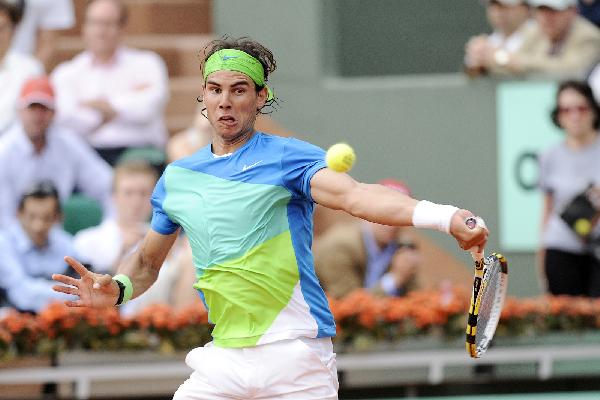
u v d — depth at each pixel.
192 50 37.09
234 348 14.63
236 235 14.48
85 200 34.50
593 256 34.62
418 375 33.38
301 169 14.20
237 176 14.55
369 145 36.94
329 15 37.28
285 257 14.41
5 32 35.19
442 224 12.66
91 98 35.06
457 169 36.81
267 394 14.54
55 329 30.61
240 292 14.46
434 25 38.19
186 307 31.31
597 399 31.88
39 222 32.34
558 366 35.31
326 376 14.62
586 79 36.12
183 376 31.31
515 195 36.59
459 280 36.19
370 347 31.67
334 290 33.06
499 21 36.62
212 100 14.59
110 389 31.89
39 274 32.50
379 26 38.19
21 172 33.47
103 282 15.27
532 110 36.50
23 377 30.53
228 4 37.06
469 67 36.75
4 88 34.91
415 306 31.95
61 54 36.28
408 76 38.22
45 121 33.50
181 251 33.16
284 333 14.41
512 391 32.91
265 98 15.02
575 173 34.81
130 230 33.31
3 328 30.38
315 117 36.94
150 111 35.31
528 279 36.50
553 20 36.25
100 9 35.06
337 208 13.80
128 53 35.56
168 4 37.72
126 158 34.84
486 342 14.88
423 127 36.94
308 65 36.91
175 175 15.03
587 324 33.34
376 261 33.38
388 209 13.12
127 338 30.88
